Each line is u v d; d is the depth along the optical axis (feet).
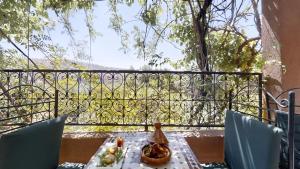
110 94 11.24
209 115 11.46
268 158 5.59
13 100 11.07
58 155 7.64
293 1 11.42
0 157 5.08
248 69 13.98
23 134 5.64
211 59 14.65
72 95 11.18
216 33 15.08
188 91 11.42
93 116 11.21
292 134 6.14
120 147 6.77
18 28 14.66
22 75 11.23
